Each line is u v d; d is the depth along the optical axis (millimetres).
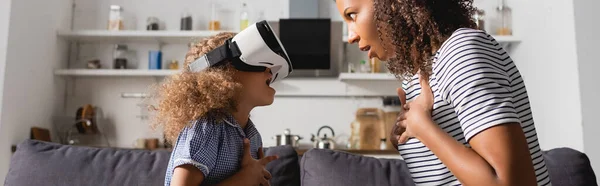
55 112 3896
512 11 3900
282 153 1598
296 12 4020
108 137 4023
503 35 3826
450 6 870
